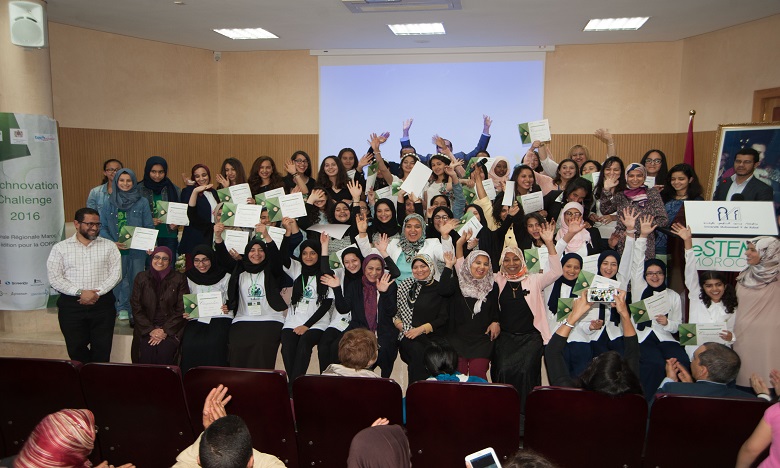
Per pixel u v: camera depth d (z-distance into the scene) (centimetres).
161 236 557
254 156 1072
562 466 281
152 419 299
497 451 281
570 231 444
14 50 552
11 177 525
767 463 219
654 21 783
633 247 427
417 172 539
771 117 765
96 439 307
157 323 444
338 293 432
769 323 379
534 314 416
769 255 379
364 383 279
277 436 298
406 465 196
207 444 182
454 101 1009
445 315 426
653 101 947
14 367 297
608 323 415
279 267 456
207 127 1052
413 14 751
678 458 269
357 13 747
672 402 259
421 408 279
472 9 723
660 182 525
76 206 893
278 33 884
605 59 957
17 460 183
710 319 405
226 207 467
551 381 340
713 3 688
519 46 975
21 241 531
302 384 284
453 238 518
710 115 864
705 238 411
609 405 267
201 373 289
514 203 544
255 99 1060
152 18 789
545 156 660
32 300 539
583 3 689
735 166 493
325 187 596
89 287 442
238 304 459
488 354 411
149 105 965
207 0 689
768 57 760
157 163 557
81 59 875
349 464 193
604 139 640
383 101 1029
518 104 990
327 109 1044
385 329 427
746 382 386
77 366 298
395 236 512
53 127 550
